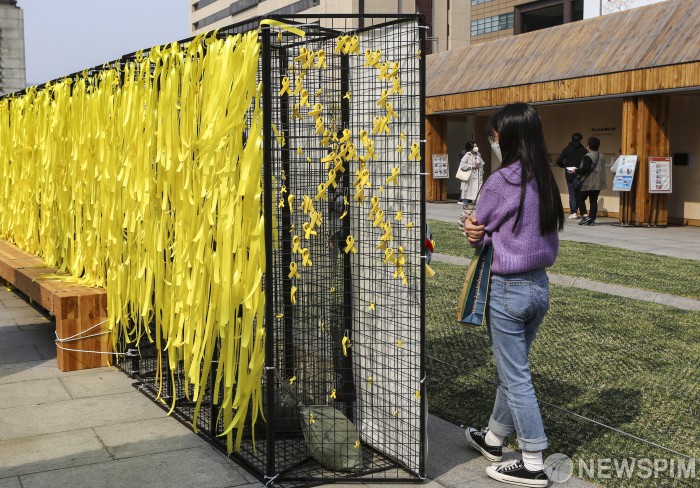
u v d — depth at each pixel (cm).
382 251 376
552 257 346
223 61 377
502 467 357
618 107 1677
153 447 397
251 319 364
